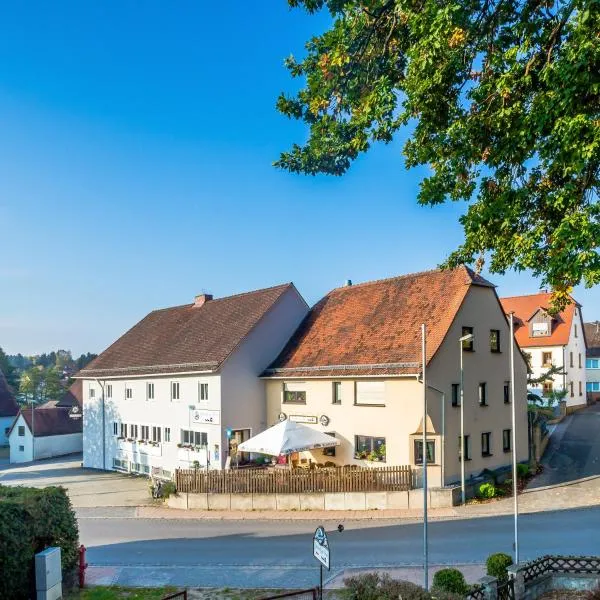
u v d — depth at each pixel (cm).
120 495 3009
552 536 1914
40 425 5153
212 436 3100
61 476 3822
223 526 2258
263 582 1573
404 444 2555
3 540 1268
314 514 2384
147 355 3822
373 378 2680
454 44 1002
